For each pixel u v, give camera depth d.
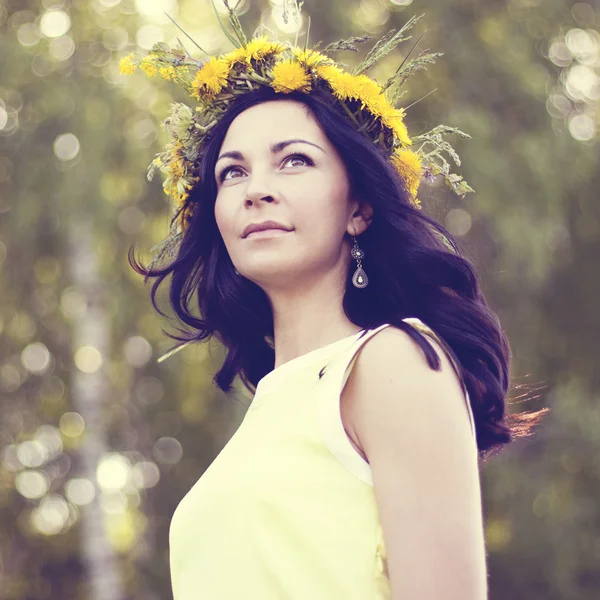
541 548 8.30
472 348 2.12
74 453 8.99
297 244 2.16
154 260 2.64
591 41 8.81
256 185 2.18
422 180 2.46
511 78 8.23
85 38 8.01
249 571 1.92
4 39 7.94
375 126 2.29
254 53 2.32
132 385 8.87
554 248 8.68
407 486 1.81
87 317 8.27
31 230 7.84
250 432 2.05
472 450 1.85
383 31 8.30
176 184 2.53
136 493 9.16
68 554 9.79
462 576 1.76
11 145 7.83
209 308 2.51
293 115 2.23
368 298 2.23
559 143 8.38
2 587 9.68
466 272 2.18
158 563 9.37
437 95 8.14
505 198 7.95
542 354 9.12
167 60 2.55
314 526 1.89
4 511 9.30
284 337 2.24
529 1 8.67
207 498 2.00
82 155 7.65
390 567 1.80
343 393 1.94
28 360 8.71
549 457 8.35
